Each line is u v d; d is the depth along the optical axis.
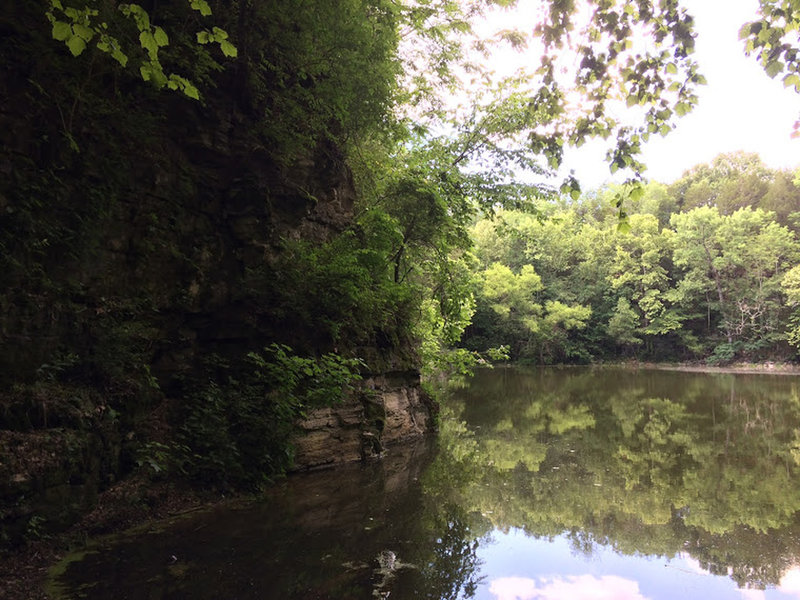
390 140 11.27
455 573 4.12
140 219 5.87
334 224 9.30
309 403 6.88
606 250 52.16
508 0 5.25
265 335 7.04
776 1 4.28
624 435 11.23
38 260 4.71
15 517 3.71
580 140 5.56
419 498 6.25
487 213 14.05
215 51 6.88
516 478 7.49
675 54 4.79
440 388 20.44
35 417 4.15
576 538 5.13
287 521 5.08
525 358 46.03
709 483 7.35
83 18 3.44
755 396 19.81
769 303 41.62
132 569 3.77
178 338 6.22
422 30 10.81
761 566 4.52
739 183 55.22
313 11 7.27
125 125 5.71
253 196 7.16
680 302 46.59
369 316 8.88
